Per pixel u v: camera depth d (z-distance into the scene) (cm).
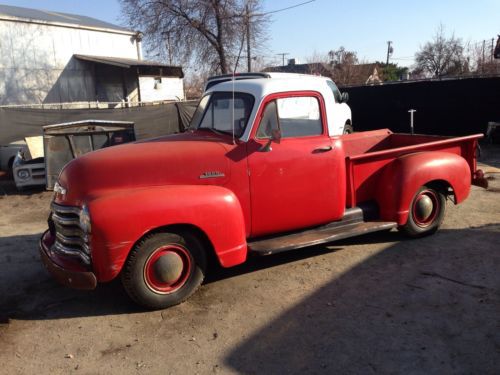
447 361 329
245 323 391
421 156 555
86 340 374
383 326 377
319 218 497
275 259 527
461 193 578
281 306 417
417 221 565
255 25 2412
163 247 407
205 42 2498
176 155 431
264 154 457
